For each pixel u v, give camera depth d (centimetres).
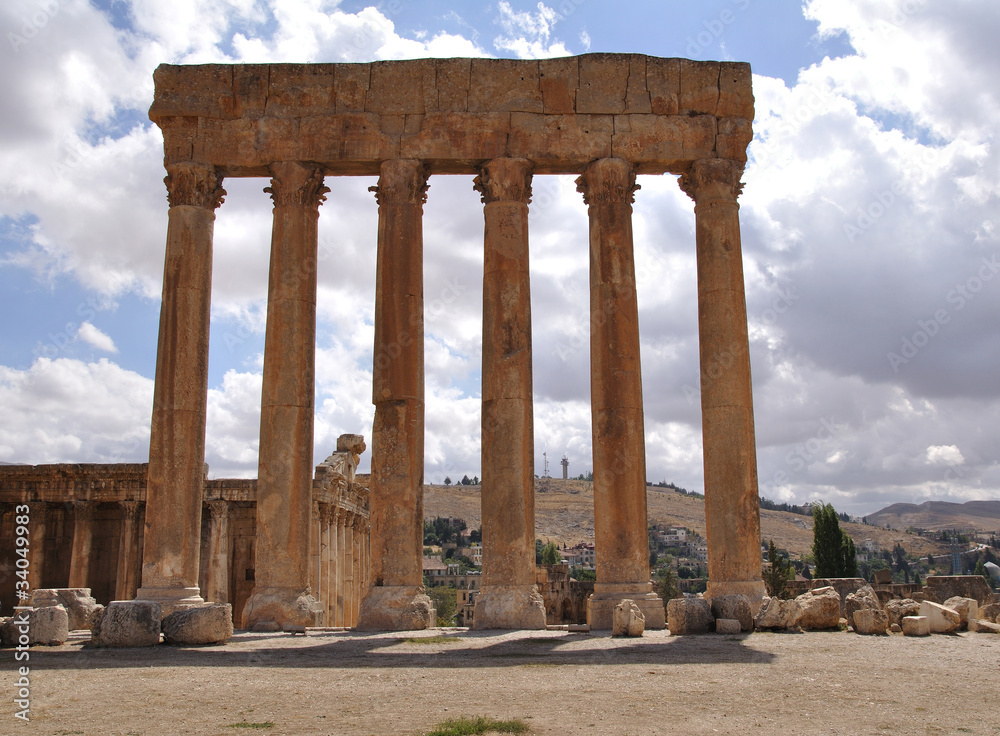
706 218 2945
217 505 4603
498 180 2931
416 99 2984
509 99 2984
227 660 1934
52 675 1712
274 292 2895
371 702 1368
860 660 1750
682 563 18075
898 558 19538
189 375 2831
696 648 2016
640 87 2998
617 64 3006
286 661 1902
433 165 2997
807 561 14488
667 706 1292
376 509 2764
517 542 2719
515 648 2100
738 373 2850
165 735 1139
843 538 6300
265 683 1584
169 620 2270
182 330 2844
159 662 1906
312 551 4584
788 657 1820
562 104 2983
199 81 3002
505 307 2855
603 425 2805
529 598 2684
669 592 8538
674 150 2970
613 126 2972
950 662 1712
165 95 2991
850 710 1248
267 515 2764
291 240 2917
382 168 2950
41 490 4672
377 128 2967
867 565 18412
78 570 4581
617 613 2381
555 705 1312
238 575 4634
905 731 1115
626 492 2753
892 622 2359
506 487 2747
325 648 2158
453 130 2958
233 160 2970
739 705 1296
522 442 2778
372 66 3011
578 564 16900
